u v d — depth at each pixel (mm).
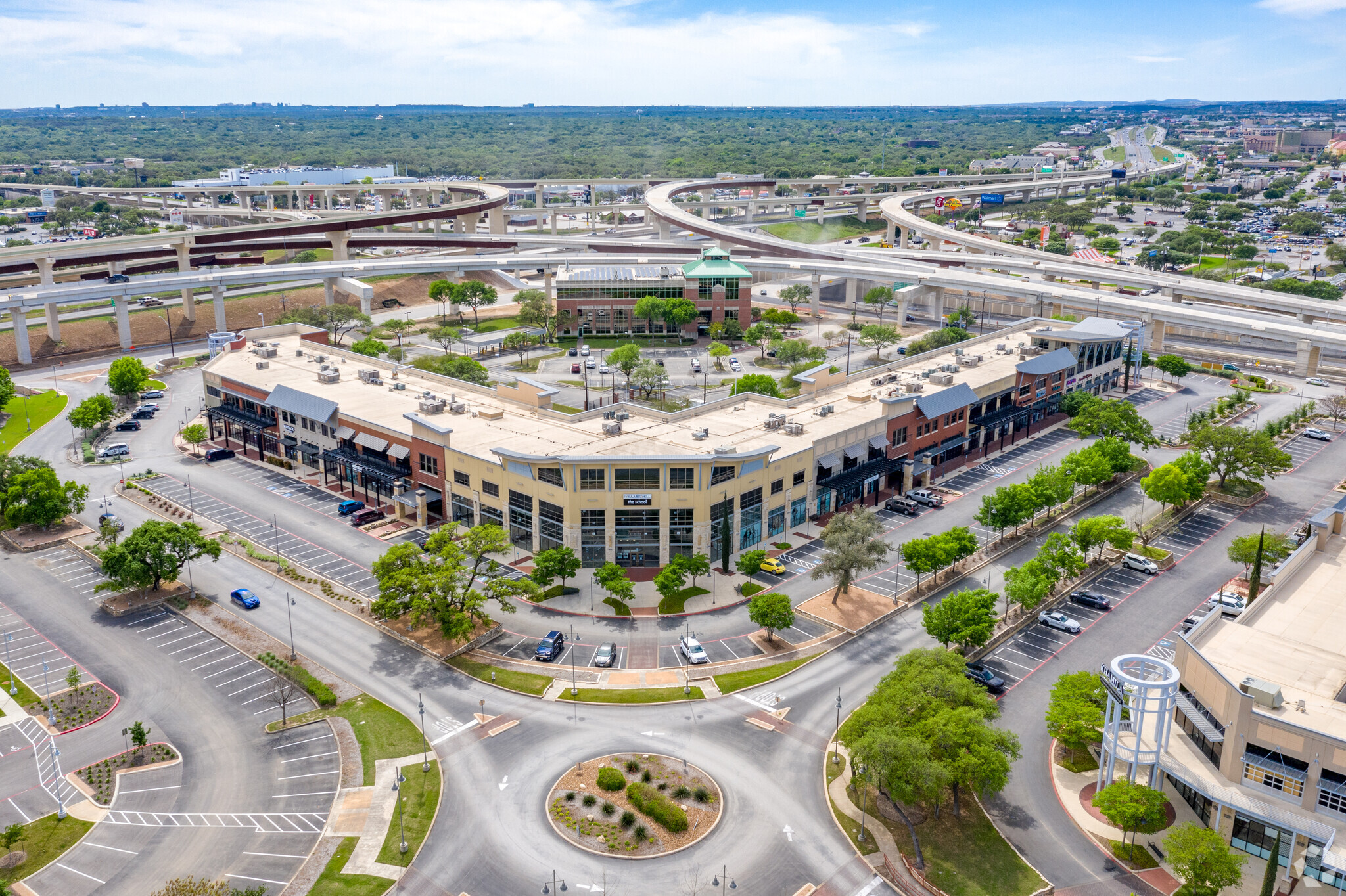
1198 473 149875
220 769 87500
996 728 94250
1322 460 176000
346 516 146250
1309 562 106562
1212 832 72062
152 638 110375
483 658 106438
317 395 163750
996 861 77312
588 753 89938
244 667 104500
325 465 162125
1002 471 166500
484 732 93125
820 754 90375
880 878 75250
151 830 79625
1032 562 114062
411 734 92500
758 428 145250
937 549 117875
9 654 106750
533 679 102188
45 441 182375
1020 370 183875
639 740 92000
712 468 124625
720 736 92938
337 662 105375
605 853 77562
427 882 74125
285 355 197875
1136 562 129500
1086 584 125375
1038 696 100062
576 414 151000
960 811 83312
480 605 110312
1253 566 121688
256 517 145375
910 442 158375
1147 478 146500
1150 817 76062
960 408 166375
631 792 83438
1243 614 93625
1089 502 153000
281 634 111188
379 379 175250
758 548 134125
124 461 170625
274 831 79688
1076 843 79625
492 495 133750
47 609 116938
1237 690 77688
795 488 138750
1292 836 74312
